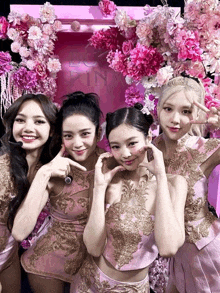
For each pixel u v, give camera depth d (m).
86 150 1.39
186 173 1.48
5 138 1.50
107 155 1.30
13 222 1.45
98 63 2.00
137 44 1.76
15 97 1.95
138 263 1.27
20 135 1.47
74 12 1.91
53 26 1.88
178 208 1.25
